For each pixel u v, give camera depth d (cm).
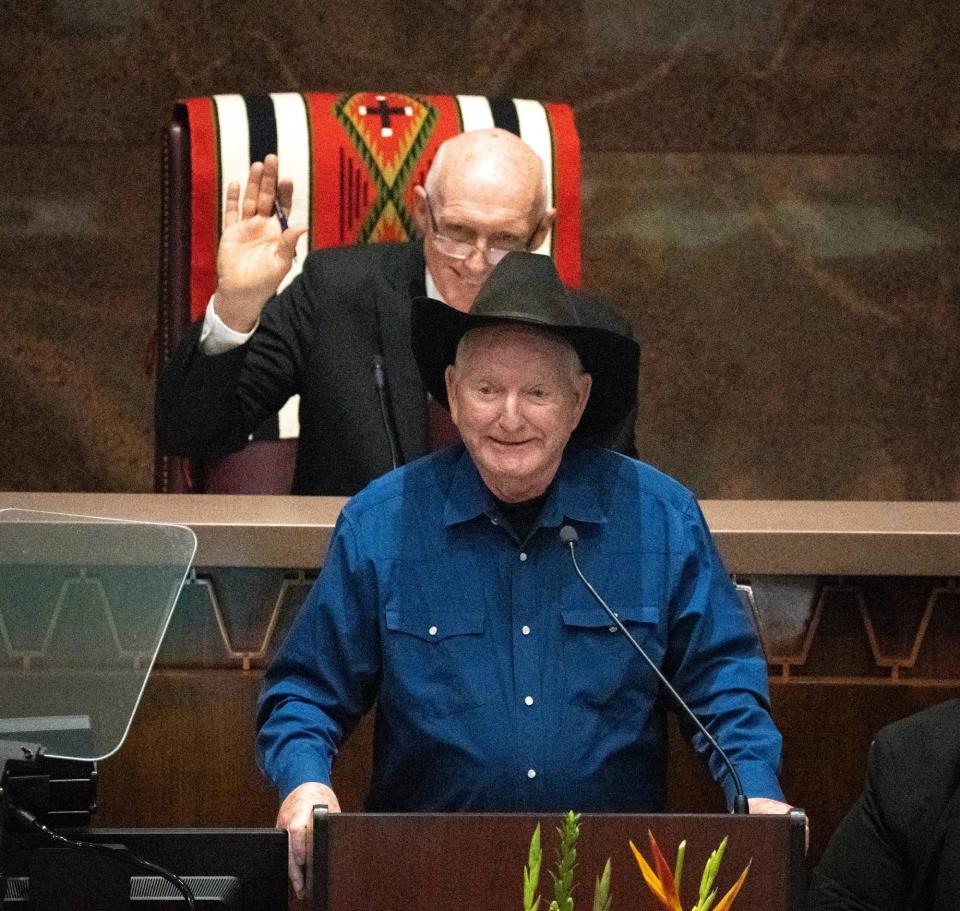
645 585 961
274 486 1616
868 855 907
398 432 1452
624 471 984
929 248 2355
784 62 2306
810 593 1145
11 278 2278
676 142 2312
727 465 2359
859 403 2367
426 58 2258
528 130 1712
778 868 748
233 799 1126
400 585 959
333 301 1484
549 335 927
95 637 804
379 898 742
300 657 970
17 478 2303
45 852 748
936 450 2378
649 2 2278
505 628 953
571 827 617
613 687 948
